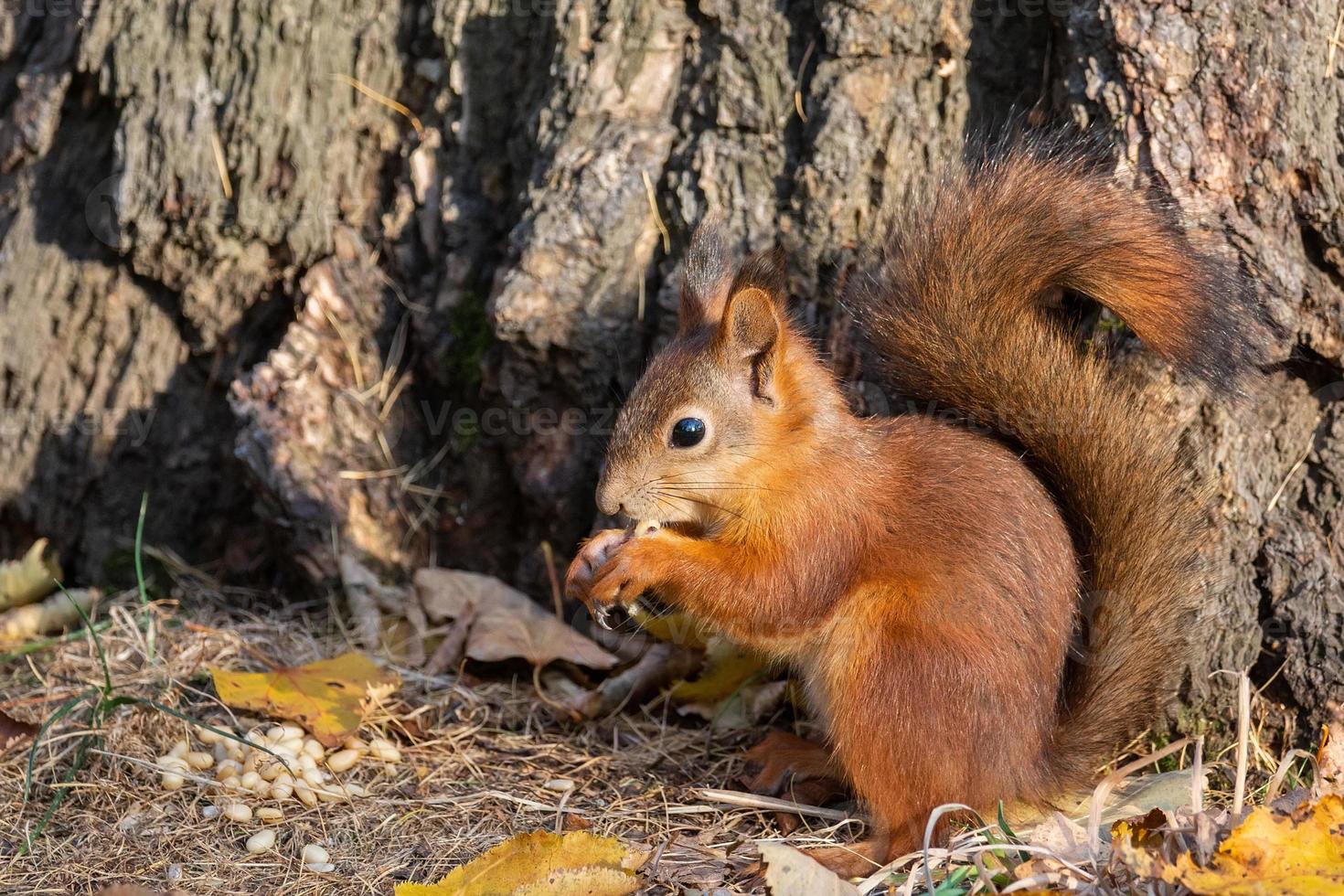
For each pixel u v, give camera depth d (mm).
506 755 7898
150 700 7641
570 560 9242
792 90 8328
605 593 7148
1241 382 6996
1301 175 7453
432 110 9281
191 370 10023
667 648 8578
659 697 8508
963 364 7441
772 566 7160
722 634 7984
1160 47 7449
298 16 9117
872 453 7324
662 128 8617
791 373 7266
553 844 6301
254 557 9984
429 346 9398
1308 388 7781
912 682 6664
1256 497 7711
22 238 9789
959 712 6617
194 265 9539
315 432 9297
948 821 6676
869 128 8219
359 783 7453
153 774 7316
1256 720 7785
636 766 7840
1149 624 7172
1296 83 7383
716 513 7414
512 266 8648
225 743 7559
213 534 10125
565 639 8742
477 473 9406
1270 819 5844
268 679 7961
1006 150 7637
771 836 7016
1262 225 7527
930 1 8109
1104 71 7641
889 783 6695
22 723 7555
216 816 7012
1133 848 5758
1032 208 7254
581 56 8641
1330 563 7688
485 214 9258
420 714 8109
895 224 7715
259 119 9141
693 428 7137
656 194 8617
